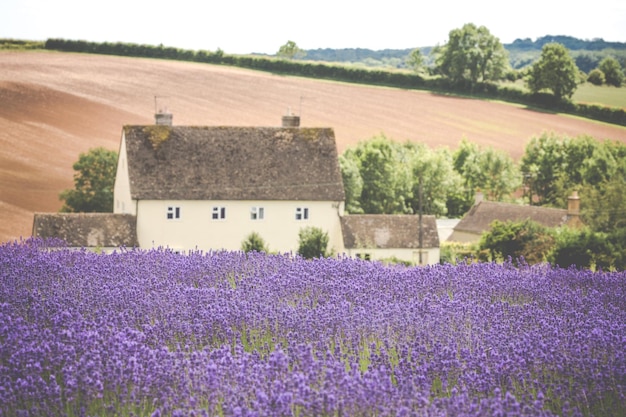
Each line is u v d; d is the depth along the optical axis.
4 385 14.20
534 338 18.11
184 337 18.19
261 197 75.75
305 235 72.25
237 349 17.00
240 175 76.31
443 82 183.38
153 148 75.88
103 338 16.52
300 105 152.38
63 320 17.97
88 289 21.50
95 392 14.33
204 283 24.59
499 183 136.12
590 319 20.75
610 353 17.64
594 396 15.54
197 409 14.05
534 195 143.75
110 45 187.62
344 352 17.48
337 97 172.38
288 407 13.41
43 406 14.18
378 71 186.88
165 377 14.83
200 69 182.75
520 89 176.75
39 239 35.88
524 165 143.62
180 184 74.44
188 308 19.92
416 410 13.92
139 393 14.52
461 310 20.95
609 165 135.38
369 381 14.27
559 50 173.00
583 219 96.69
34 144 127.25
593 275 27.78
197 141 77.31
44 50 182.38
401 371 16.08
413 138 150.25
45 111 140.38
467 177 137.75
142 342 17.33
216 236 74.88
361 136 148.50
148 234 72.88
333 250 73.69
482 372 15.98
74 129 135.12
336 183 77.88
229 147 77.69
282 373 15.11
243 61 192.88
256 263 27.17
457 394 14.71
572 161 141.00
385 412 13.84
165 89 163.88
